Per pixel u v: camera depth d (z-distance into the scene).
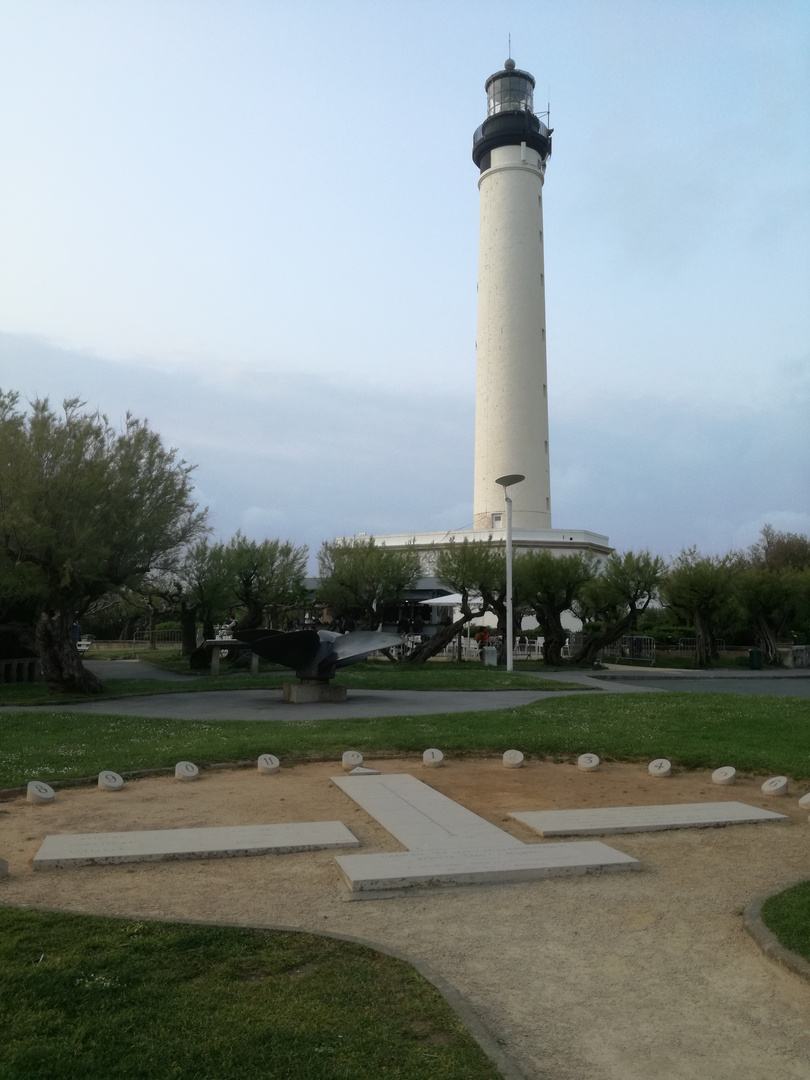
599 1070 3.89
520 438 53.06
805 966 4.88
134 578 23.52
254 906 5.98
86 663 36.12
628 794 10.07
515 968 5.00
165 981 4.57
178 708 18.50
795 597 42.41
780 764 11.43
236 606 38.19
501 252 53.78
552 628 36.31
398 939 5.41
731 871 7.00
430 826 8.09
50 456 20.88
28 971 4.63
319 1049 3.89
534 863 6.83
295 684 20.25
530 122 53.47
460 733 13.93
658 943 5.40
